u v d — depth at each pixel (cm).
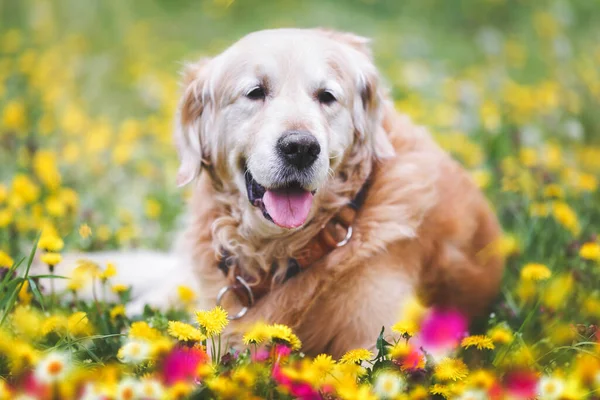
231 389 239
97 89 795
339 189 335
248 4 1240
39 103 698
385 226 330
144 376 254
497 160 540
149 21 1115
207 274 356
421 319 310
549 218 424
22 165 538
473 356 298
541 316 335
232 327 342
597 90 700
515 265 400
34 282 322
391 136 359
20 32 873
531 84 859
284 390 247
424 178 347
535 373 273
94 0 933
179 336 256
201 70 354
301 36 334
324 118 322
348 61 341
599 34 936
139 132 677
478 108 668
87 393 229
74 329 300
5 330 288
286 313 333
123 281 443
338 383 253
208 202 356
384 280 325
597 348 274
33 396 232
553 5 1066
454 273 362
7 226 436
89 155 605
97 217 506
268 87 323
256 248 341
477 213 382
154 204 525
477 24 1238
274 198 315
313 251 334
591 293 346
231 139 331
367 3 1356
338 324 326
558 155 533
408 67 818
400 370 261
